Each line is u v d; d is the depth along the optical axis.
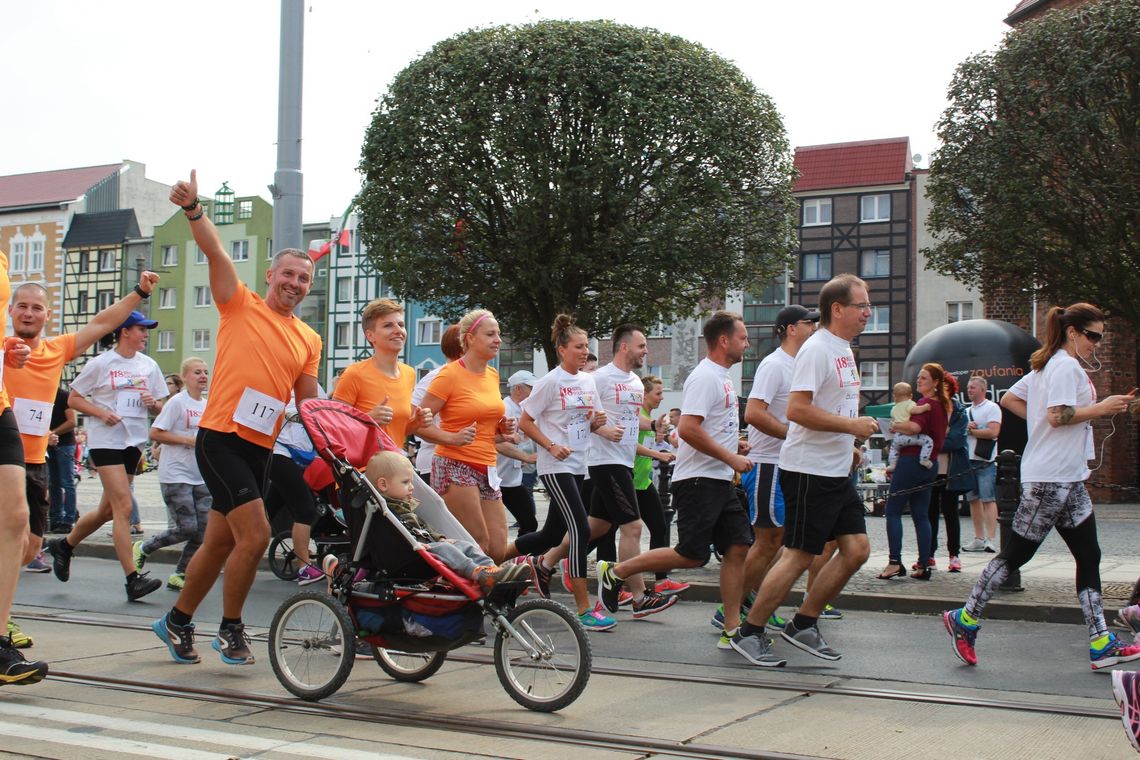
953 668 6.72
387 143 26.94
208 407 6.20
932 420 10.66
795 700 5.73
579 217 26.39
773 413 7.64
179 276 68.12
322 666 5.60
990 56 28.86
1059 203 27.66
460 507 7.77
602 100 26.17
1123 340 29.94
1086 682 6.32
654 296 27.30
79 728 4.95
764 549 7.87
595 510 8.79
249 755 4.54
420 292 27.58
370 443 6.00
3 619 5.50
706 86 26.64
